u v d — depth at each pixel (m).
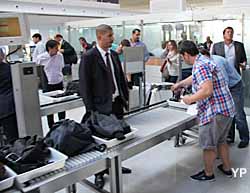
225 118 2.63
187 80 3.27
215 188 2.77
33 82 2.72
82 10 12.70
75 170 1.75
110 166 1.94
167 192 2.72
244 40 5.15
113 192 2.01
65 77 4.64
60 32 10.59
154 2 7.88
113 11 14.06
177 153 3.65
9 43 2.34
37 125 2.83
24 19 2.38
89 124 2.20
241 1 5.70
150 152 3.70
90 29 8.56
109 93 2.63
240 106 3.67
